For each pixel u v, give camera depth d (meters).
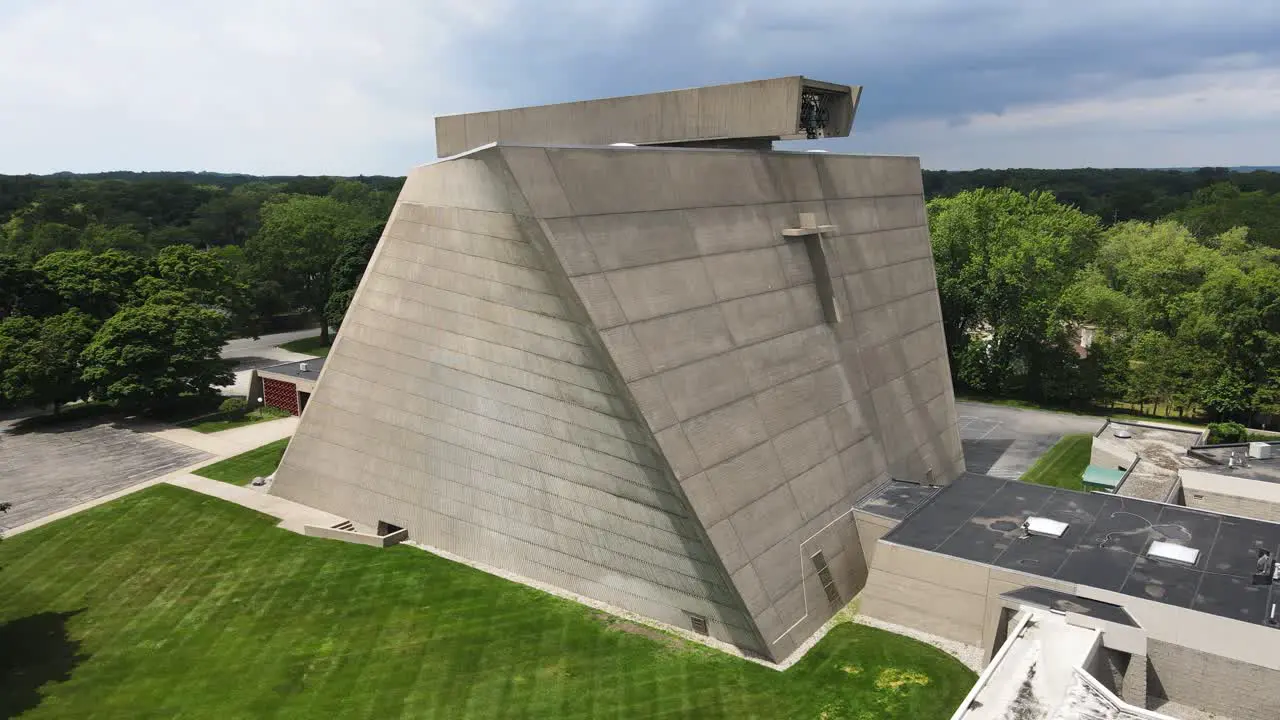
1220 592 21.30
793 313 27.77
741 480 23.75
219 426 49.81
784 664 22.73
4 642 24.41
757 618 22.75
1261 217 85.44
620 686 21.64
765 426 25.20
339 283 71.81
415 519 30.72
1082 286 59.59
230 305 69.06
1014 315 57.75
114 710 20.98
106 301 58.53
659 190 23.22
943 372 37.78
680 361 22.88
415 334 28.25
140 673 22.69
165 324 51.34
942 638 24.00
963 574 23.61
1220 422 52.91
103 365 49.81
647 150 22.88
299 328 87.12
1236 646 19.64
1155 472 37.03
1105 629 20.45
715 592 23.31
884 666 22.38
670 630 24.47
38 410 53.81
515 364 25.34
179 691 21.80
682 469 22.03
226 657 23.44
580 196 21.00
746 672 22.25
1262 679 19.34
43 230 92.62
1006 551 24.28
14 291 55.34
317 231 79.38
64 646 24.16
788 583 24.33
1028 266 57.38
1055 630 20.55
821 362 28.61
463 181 25.08
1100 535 25.31
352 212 104.81
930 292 37.91
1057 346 58.00
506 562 28.39
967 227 60.59
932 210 70.75
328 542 31.11
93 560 30.05
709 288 24.38
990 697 18.17
